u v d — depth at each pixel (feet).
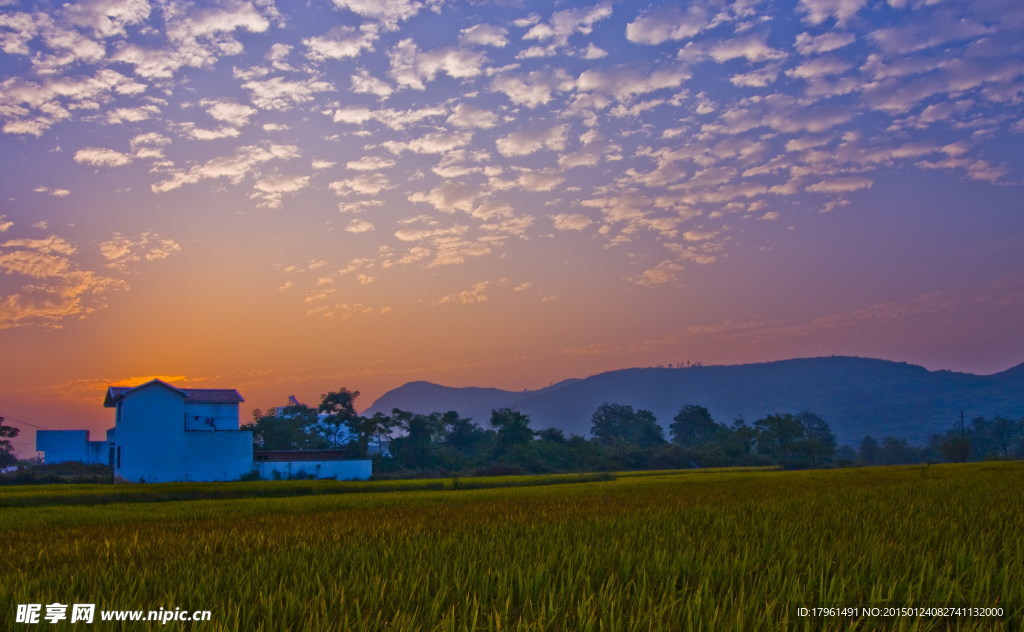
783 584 27.43
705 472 215.72
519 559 33.55
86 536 55.67
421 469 283.18
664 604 23.95
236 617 23.17
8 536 57.88
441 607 25.59
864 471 167.94
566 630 22.41
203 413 195.42
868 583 28.60
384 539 45.09
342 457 213.66
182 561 36.73
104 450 276.82
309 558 37.37
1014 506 56.59
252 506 96.17
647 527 46.75
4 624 24.49
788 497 76.13
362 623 22.84
